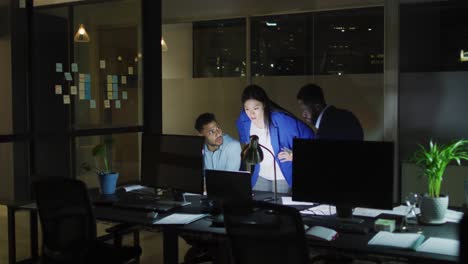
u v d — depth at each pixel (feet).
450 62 13.97
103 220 10.38
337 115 15.19
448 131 14.05
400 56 14.42
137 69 16.93
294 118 15.71
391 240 8.29
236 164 16.25
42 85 13.69
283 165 15.80
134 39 16.80
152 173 12.12
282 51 15.84
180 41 17.46
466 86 13.79
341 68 15.08
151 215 10.19
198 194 12.17
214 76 17.01
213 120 16.31
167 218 10.19
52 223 9.99
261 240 7.82
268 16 15.97
